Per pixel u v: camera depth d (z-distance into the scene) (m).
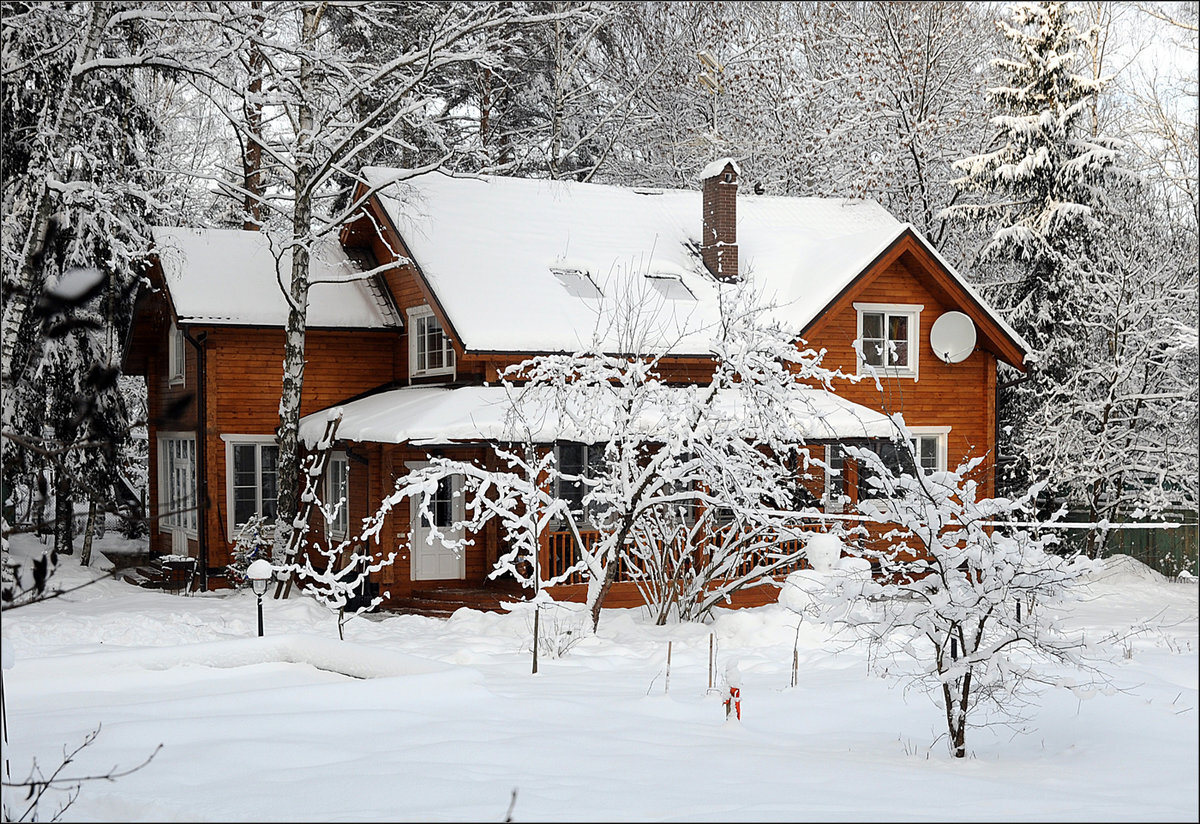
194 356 22.78
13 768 7.25
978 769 7.64
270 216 23.97
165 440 25.14
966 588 8.56
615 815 6.06
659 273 22.45
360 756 7.57
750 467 14.69
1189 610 19.48
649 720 9.18
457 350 19.36
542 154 33.47
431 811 6.14
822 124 31.88
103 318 19.25
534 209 23.80
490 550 20.83
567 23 30.72
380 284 23.75
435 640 14.73
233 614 16.72
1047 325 26.44
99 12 18.39
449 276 20.48
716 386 15.28
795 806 6.28
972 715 9.66
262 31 20.22
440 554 20.66
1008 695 9.26
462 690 9.94
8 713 9.31
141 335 25.59
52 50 18.39
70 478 5.76
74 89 18.42
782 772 7.27
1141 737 8.54
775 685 11.10
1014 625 8.50
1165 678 11.32
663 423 15.34
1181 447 25.12
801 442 15.83
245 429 22.02
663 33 34.44
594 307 20.77
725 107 33.81
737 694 9.04
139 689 10.59
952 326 22.80
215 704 9.28
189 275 22.02
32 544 23.62
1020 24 27.61
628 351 17.42
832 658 13.06
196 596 19.61
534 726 8.73
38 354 6.09
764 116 33.06
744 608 19.23
